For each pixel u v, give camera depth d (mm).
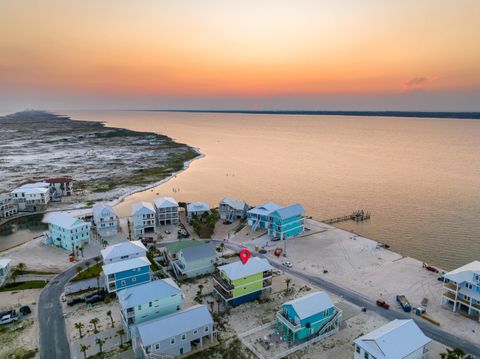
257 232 100062
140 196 143750
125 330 55312
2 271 72562
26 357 50406
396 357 44250
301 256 84625
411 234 103000
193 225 102125
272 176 178000
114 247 75375
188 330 51000
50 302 65438
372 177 173875
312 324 54406
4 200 120062
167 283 59406
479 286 58750
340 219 115375
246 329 56938
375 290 69062
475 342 53219
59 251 88562
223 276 65938
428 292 68000
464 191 146250
